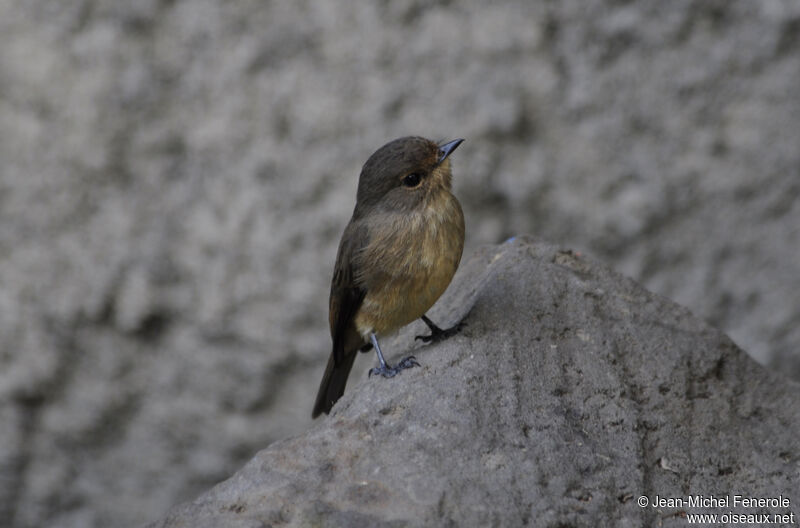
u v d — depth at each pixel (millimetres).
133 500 13789
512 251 9195
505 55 13133
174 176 13328
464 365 7758
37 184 13258
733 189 13422
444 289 8352
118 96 13180
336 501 6617
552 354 7930
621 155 13352
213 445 13656
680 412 7734
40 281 13336
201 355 13523
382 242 8164
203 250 13359
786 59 13195
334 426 7332
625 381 7812
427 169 8172
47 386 13500
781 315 13609
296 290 13289
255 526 6449
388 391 7641
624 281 8836
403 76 13148
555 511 6605
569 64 13211
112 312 13422
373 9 13078
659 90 13258
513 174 13289
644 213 13422
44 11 13258
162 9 13195
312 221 13242
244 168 13234
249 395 13523
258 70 13172
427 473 6746
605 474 6980
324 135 13156
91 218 13328
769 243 13523
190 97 13258
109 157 13219
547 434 7188
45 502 13719
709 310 13633
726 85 13242
